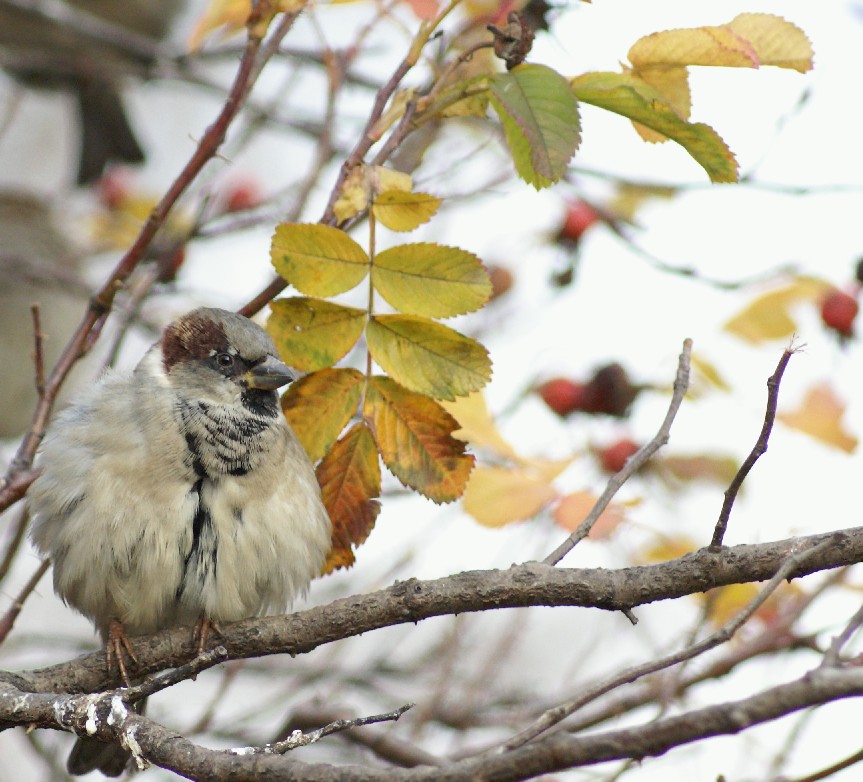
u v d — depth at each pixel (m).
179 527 7.63
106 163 16.88
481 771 4.21
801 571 5.86
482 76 6.44
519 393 9.48
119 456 7.68
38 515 7.86
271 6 7.10
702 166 6.47
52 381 8.02
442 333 6.85
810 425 8.86
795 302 9.11
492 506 7.67
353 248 6.73
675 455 9.08
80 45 14.77
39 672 7.24
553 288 10.70
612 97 6.30
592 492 8.14
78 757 8.44
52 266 13.21
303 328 6.99
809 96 9.09
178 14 18.20
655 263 9.44
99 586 7.67
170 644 7.58
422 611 6.45
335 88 8.60
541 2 7.78
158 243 11.74
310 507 8.04
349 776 4.44
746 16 6.66
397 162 9.23
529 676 11.97
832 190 9.27
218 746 10.09
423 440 7.11
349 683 10.52
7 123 14.05
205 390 7.92
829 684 4.11
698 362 9.16
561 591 6.17
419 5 7.68
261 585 7.95
